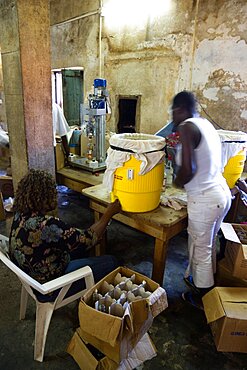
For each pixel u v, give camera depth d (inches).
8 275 85.6
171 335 66.0
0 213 119.3
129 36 142.7
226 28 109.7
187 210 70.4
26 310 71.5
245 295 62.8
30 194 52.0
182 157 60.3
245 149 91.9
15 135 104.7
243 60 107.9
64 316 70.4
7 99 103.1
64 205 139.6
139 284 58.3
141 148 62.1
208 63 117.7
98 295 52.4
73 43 173.8
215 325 63.3
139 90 145.8
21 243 52.7
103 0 147.8
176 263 94.5
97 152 121.9
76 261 63.4
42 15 92.2
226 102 116.1
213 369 57.9
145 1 131.8
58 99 199.8
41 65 96.3
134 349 54.6
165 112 137.3
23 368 56.4
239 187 94.6
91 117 117.0
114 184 68.7
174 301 76.7
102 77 161.9
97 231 62.3
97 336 47.0
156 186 68.2
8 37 93.0
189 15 119.2
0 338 63.1
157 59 134.5
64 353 60.1
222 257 81.9
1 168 181.9
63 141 128.0
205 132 60.9
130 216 70.6
